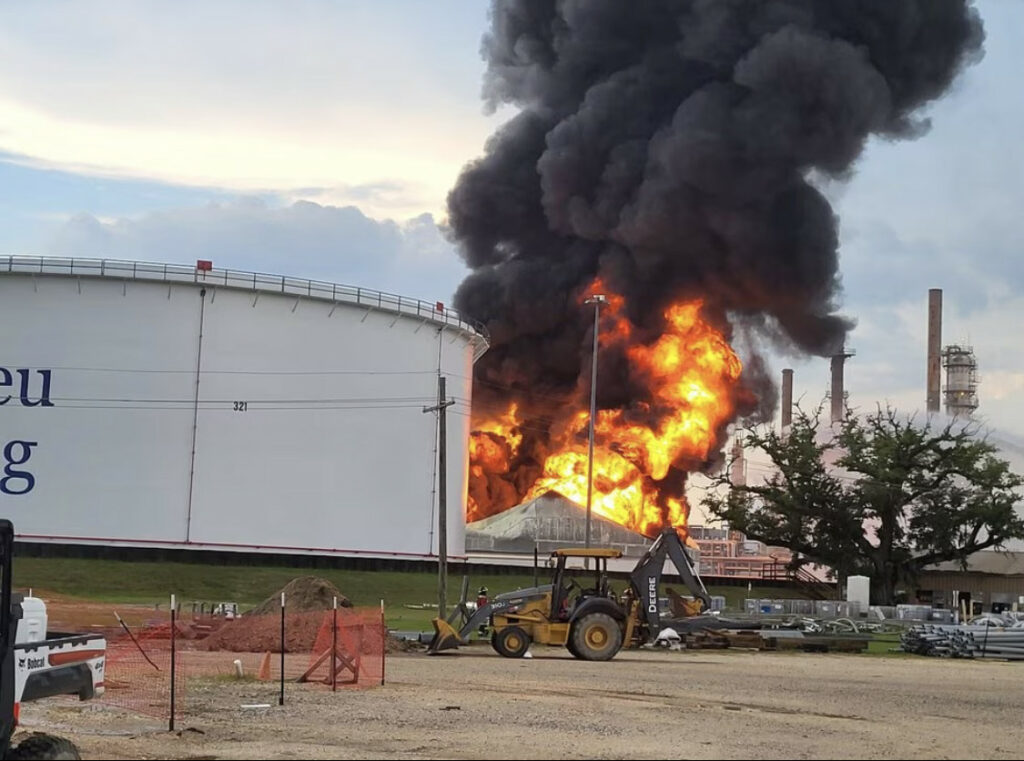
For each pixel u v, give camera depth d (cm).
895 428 9119
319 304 7688
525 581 7906
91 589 6362
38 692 1397
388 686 2539
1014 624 5891
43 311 7244
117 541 7131
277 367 7544
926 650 4500
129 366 7275
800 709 2278
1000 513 8800
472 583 7594
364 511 7719
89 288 7275
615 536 8775
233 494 7350
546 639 3544
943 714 2266
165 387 7300
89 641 1512
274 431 7494
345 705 2186
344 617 3544
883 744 1784
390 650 3666
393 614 5781
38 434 7150
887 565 8994
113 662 2939
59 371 7212
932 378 12012
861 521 9044
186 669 2823
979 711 2348
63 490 7125
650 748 1686
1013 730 2047
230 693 2378
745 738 1816
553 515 8788
